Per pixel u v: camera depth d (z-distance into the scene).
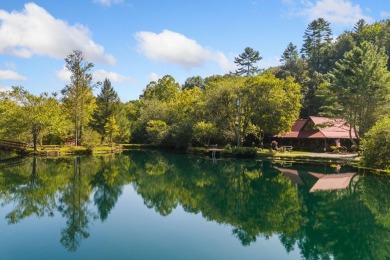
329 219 18.72
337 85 41.34
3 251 13.35
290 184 28.73
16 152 49.81
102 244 14.27
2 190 25.58
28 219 18.09
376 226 17.23
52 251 13.37
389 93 39.28
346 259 13.13
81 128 60.81
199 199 23.81
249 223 17.97
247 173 34.88
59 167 37.69
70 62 57.34
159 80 89.62
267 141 61.97
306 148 55.75
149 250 13.66
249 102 50.84
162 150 64.31
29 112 45.97
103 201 22.92
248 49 95.44
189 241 14.90
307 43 94.75
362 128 41.84
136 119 83.38
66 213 19.58
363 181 28.92
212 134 52.28
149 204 22.19
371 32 80.69
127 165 41.47
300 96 51.66
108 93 69.06
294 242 14.91
